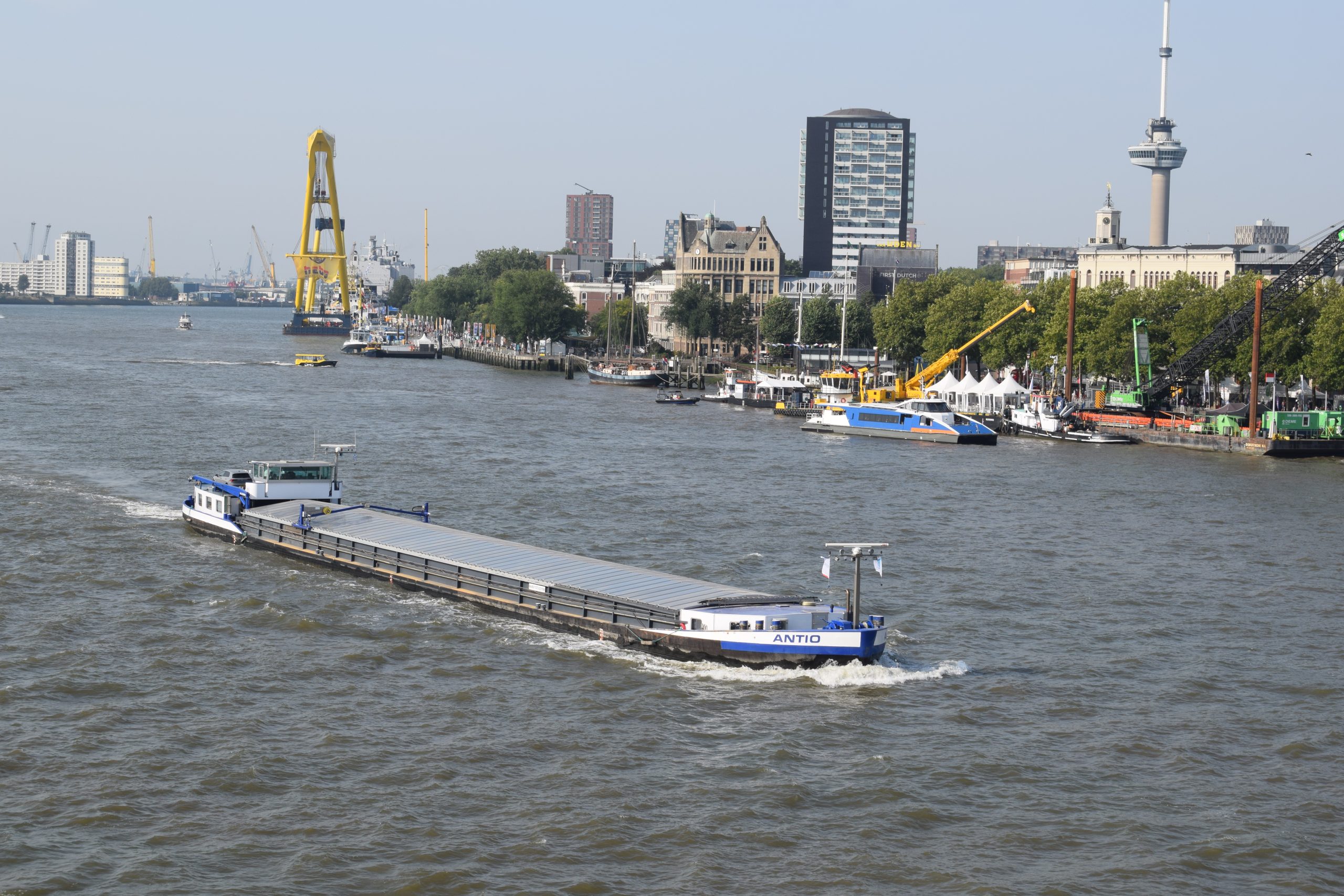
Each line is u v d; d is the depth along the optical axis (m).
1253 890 48.72
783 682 68.69
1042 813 54.38
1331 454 174.50
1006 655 74.50
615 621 74.44
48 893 46.69
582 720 62.88
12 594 81.44
